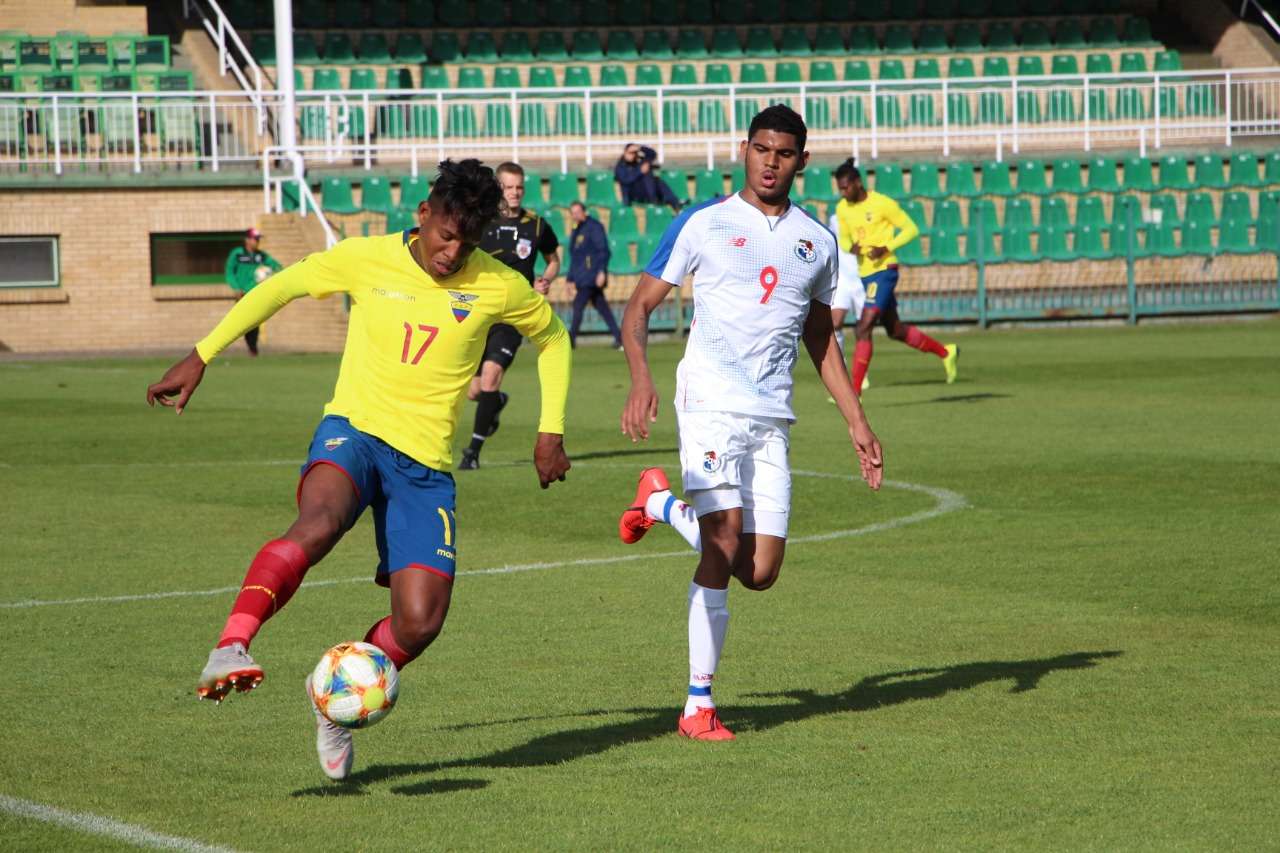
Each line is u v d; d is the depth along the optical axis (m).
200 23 100.62
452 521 14.24
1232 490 31.61
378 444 14.06
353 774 14.44
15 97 80.81
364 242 14.30
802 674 18.33
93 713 16.69
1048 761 14.72
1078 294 88.56
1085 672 18.17
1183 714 16.31
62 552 26.67
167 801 13.59
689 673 18.44
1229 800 13.48
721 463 15.66
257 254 78.56
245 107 87.06
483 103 88.69
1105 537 26.92
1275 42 108.06
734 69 104.19
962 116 99.88
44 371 67.19
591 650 19.59
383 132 92.88
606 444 41.47
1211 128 99.31
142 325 82.50
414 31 103.31
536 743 15.50
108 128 85.88
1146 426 42.59
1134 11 112.56
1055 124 99.94
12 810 13.31
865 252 48.91
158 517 30.39
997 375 58.94
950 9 110.81
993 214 89.50
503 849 12.34
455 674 18.41
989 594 22.64
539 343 15.05
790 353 16.02
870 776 14.30
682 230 15.88
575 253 72.56
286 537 13.17
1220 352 67.31
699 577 15.77
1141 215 90.19
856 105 98.94
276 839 12.55
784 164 15.72
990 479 33.69
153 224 81.94
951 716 16.39
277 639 20.25
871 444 16.31
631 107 97.31
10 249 80.69
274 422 47.28
